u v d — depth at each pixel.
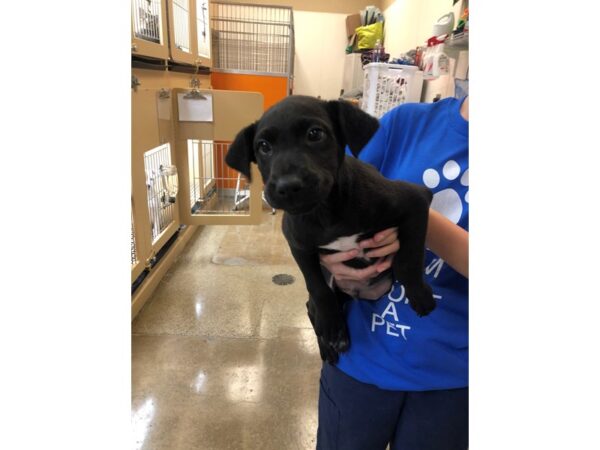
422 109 1.07
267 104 4.12
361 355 1.00
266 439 1.55
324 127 0.86
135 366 1.88
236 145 1.01
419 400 0.97
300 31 5.22
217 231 3.51
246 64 4.80
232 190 3.70
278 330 2.17
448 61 2.66
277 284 2.63
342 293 1.15
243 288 2.57
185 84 2.93
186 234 3.19
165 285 2.57
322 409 1.12
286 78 4.07
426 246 0.95
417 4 3.69
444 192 1.00
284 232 1.03
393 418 1.02
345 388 1.03
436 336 0.93
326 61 5.35
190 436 1.55
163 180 2.53
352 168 0.92
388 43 4.70
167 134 2.48
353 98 3.85
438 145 1.02
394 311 1.00
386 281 1.03
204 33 3.66
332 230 0.90
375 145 1.11
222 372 1.87
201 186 3.33
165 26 2.47
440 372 0.93
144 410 1.65
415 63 3.18
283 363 1.93
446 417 0.96
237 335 2.12
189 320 2.23
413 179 1.03
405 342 0.95
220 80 4.03
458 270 0.91
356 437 1.05
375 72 2.84
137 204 2.15
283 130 0.85
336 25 5.22
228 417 1.64
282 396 1.74
